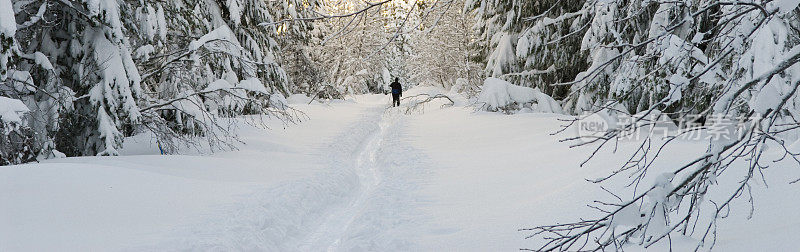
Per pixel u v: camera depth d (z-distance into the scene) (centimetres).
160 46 1078
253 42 1703
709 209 409
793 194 382
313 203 717
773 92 203
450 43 3591
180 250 471
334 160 1045
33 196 532
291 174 861
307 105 2320
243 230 550
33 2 862
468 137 1205
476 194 678
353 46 3788
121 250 447
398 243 514
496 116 1456
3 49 688
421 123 1633
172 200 611
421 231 543
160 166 804
